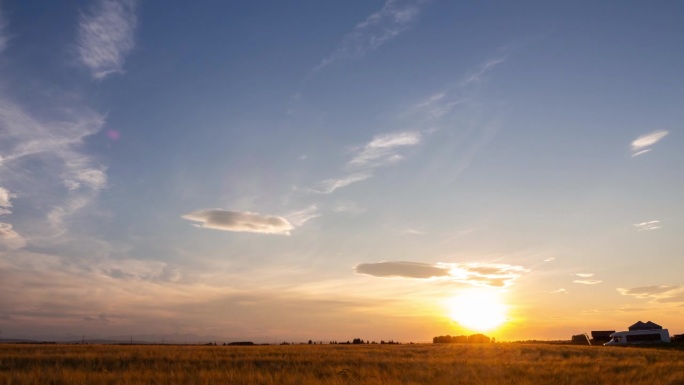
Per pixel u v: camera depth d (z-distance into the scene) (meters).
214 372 27.34
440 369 31.00
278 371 29.77
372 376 27.22
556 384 25.95
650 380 27.44
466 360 39.69
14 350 46.50
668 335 98.38
